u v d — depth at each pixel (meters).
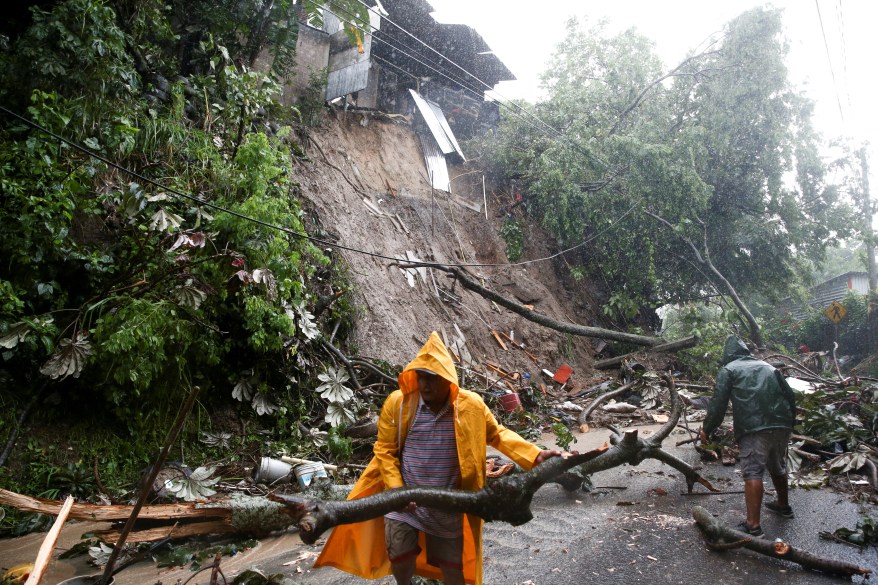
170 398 7.59
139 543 4.88
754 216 19.75
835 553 4.68
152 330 6.75
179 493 5.63
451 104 20.70
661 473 7.23
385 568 3.39
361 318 11.63
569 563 4.50
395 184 16.39
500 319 16.16
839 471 6.90
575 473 6.13
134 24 9.68
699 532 5.15
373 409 9.41
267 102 10.27
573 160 17.45
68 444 6.64
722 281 17.91
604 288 20.34
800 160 19.48
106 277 7.28
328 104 15.48
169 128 8.68
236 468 7.34
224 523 5.00
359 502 2.93
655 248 19.16
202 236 6.97
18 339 6.21
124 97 8.53
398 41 18.28
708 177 18.80
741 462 5.13
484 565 4.48
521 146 19.72
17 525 5.43
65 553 4.73
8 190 6.52
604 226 18.25
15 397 6.53
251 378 8.34
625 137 16.77
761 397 5.03
